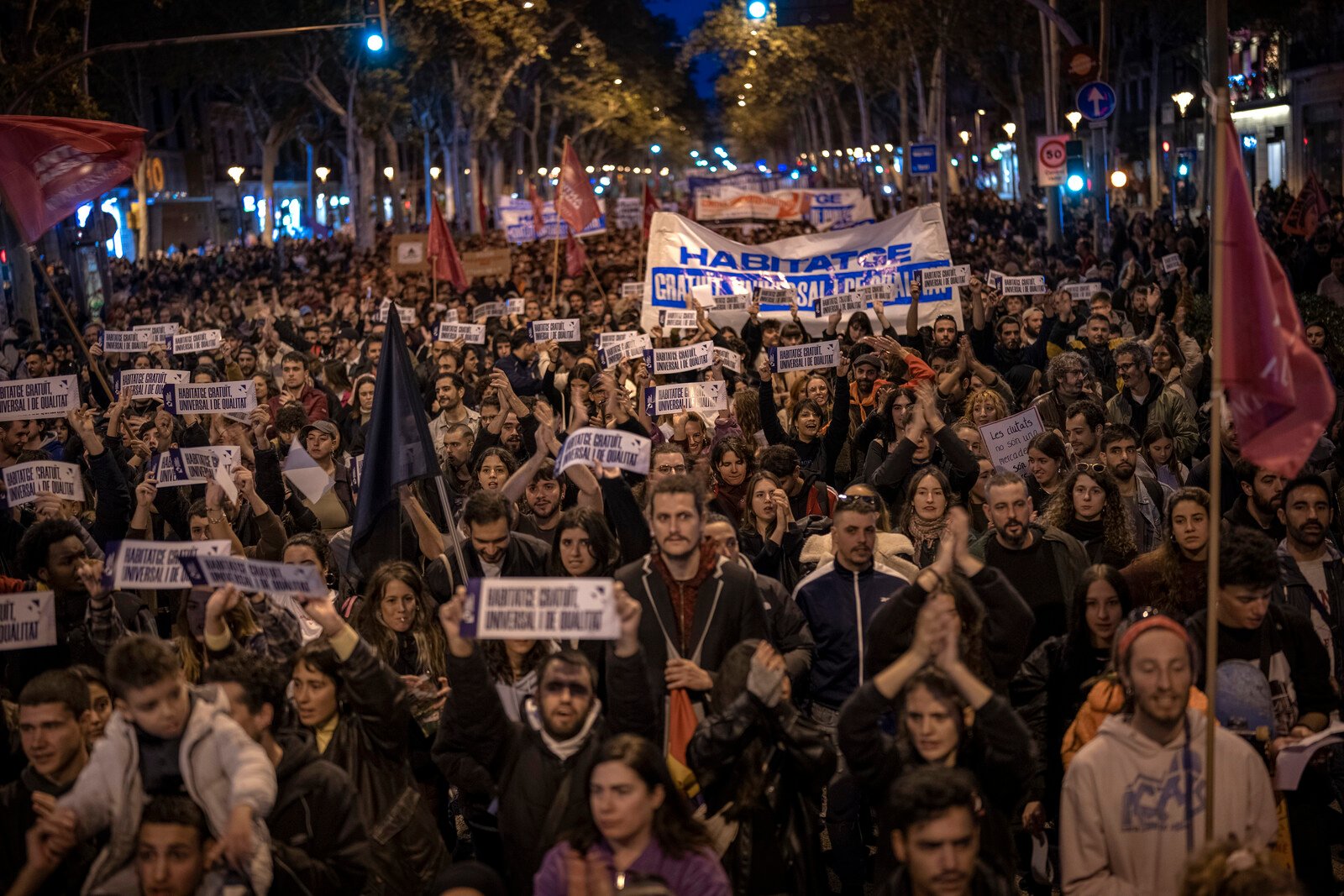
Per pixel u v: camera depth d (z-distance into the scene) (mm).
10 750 5684
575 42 73688
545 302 25484
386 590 6320
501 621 4812
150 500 7992
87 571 5980
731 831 5070
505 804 5137
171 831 4352
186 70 49125
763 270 17656
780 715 5180
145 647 4418
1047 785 5805
